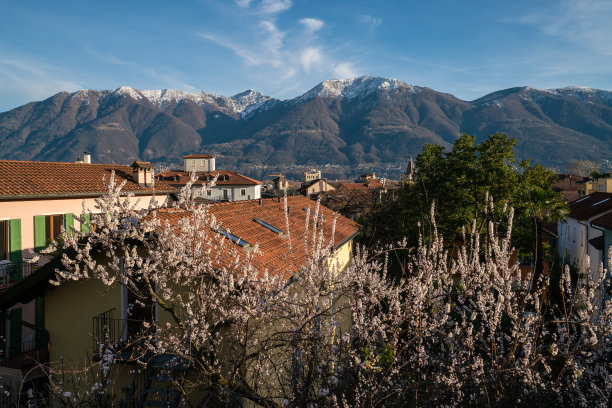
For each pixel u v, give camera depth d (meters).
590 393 5.26
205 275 7.70
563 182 80.31
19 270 15.89
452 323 5.98
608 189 61.84
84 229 9.30
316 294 6.23
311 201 25.22
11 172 17.78
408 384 5.39
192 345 7.06
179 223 7.68
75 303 9.86
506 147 27.19
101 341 9.62
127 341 8.85
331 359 5.57
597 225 22.91
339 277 6.89
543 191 24.72
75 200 18.45
